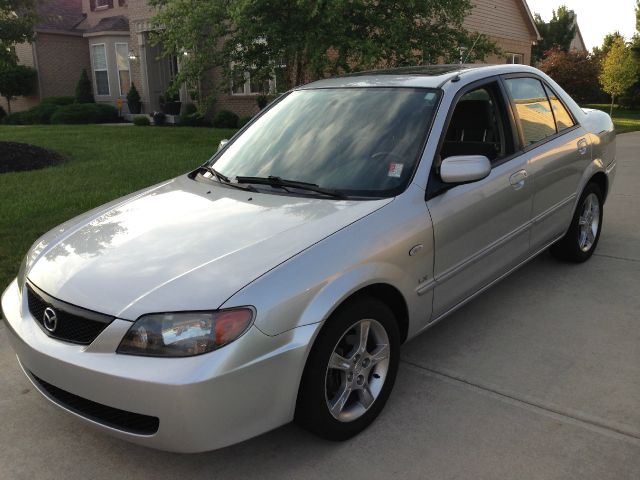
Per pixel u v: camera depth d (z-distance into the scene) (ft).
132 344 8.12
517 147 13.48
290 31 36.55
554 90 15.88
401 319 10.78
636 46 104.99
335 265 9.09
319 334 8.95
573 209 15.96
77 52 81.87
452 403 10.70
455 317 14.17
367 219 9.90
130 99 71.31
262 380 8.28
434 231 10.80
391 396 10.97
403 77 13.08
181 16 39.75
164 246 9.50
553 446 9.41
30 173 30.35
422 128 11.48
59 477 9.21
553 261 17.58
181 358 7.94
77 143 42.14
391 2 36.91
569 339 12.91
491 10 74.18
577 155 15.56
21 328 9.43
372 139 11.71
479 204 11.89
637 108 108.68
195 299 8.16
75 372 8.36
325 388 9.10
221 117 58.54
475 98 12.91
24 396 11.42
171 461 9.49
